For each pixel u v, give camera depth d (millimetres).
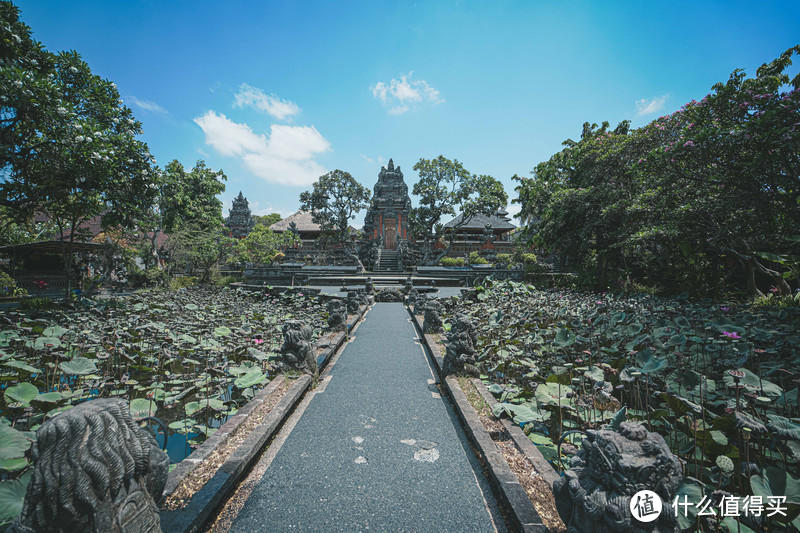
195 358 6020
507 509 2350
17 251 17234
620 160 13906
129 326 6996
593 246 17234
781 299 9836
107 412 1593
